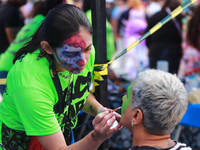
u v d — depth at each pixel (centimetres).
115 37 459
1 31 287
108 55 308
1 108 124
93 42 137
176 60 314
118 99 242
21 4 293
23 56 114
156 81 94
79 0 342
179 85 96
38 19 231
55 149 110
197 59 325
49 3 224
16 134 121
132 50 427
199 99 226
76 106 134
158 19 304
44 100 107
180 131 234
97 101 148
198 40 313
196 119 216
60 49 102
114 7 483
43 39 104
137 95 96
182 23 312
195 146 247
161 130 95
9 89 111
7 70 246
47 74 110
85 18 103
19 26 297
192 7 334
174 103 91
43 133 108
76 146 110
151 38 319
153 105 91
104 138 109
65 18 99
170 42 309
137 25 423
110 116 107
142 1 487
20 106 107
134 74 386
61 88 116
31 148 118
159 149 93
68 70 107
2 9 285
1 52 291
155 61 320
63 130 133
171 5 298
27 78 106
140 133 99
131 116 101
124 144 252
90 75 139
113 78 269
